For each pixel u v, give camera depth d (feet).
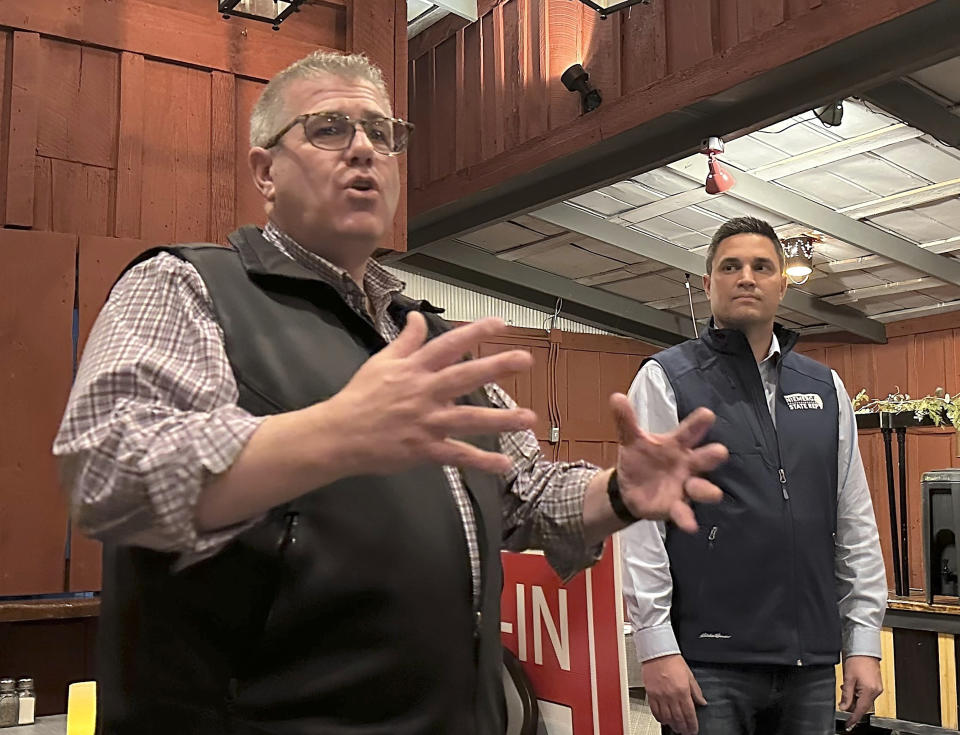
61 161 9.45
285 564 3.00
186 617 3.01
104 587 3.27
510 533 4.03
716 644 6.23
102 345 2.91
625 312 27.09
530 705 4.07
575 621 3.99
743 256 6.88
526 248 23.76
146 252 3.30
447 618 3.23
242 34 10.57
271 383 3.13
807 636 6.28
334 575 3.03
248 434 2.47
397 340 2.57
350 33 11.28
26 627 8.87
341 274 3.63
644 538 6.38
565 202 20.51
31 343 9.04
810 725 6.30
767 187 18.85
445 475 3.47
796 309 25.23
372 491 3.17
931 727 10.02
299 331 3.32
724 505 6.39
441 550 3.27
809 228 20.21
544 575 4.17
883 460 26.17
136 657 3.07
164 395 2.83
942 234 20.48
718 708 6.17
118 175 9.70
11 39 9.32
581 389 28.50
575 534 3.76
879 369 27.12
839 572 6.93
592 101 15.47
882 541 25.96
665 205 20.03
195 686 2.98
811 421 6.74
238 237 3.59
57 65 9.53
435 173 19.16
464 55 18.67
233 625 2.99
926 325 26.05
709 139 14.44
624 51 15.25
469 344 2.47
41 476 8.95
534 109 16.87
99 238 9.47
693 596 6.35
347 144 3.59
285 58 10.84
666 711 6.13
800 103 13.26
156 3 10.06
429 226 20.49
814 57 12.44
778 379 6.84
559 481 3.92
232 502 2.49
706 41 13.76
